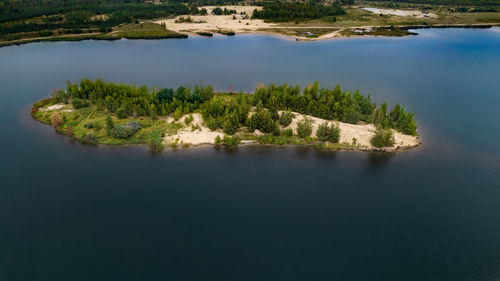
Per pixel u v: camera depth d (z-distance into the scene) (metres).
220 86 175.00
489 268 71.81
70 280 67.62
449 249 76.31
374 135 117.00
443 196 93.50
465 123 137.12
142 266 70.88
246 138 118.25
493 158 111.94
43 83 175.25
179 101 133.50
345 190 95.19
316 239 78.38
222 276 69.00
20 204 87.56
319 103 131.50
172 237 78.25
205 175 100.38
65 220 82.44
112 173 100.38
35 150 111.62
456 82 184.88
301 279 68.75
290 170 103.50
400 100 160.12
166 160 106.69
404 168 105.44
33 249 74.50
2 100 152.62
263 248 75.81
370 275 69.88
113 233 78.94
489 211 88.31
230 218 84.19
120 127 115.81
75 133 119.31
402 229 81.81
